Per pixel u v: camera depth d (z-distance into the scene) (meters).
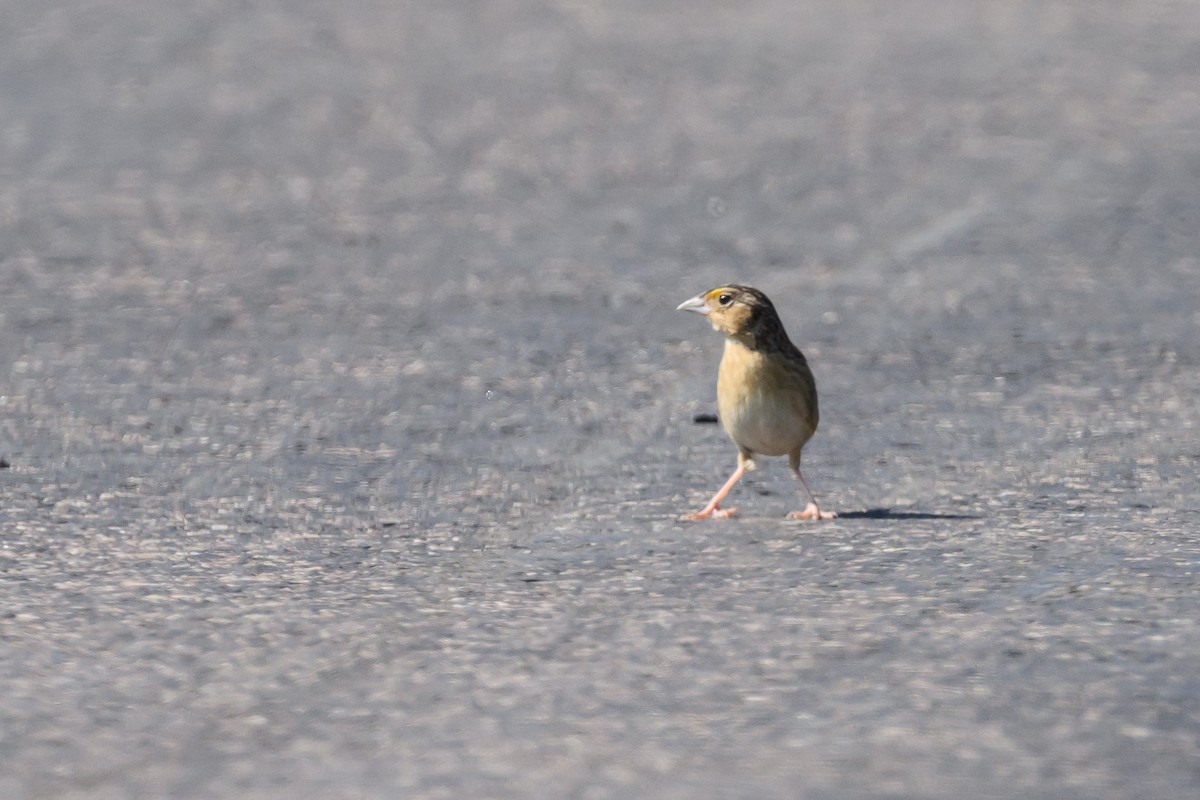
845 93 32.09
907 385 13.84
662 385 13.90
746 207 22.77
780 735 6.20
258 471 10.98
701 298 10.12
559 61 35.75
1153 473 10.90
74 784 5.79
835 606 7.89
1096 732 6.20
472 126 28.97
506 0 44.12
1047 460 11.35
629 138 28.06
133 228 20.92
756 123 29.27
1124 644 7.21
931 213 22.09
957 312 16.69
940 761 5.93
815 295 17.66
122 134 27.89
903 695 6.62
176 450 11.55
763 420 10.08
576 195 23.61
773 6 44.06
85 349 14.93
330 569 8.66
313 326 16.03
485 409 13.02
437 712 6.46
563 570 8.63
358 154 26.52
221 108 30.31
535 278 18.45
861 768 5.86
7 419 12.44
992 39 38.97
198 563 8.76
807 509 9.99
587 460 11.48
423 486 10.67
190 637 7.43
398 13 41.84
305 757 6.01
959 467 11.22
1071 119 29.23
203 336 15.53
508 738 6.18
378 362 14.60
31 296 17.19
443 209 22.53
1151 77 33.66
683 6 43.72
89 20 40.06
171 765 5.95
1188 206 21.83
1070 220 21.27
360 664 7.05
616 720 6.37
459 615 7.77
